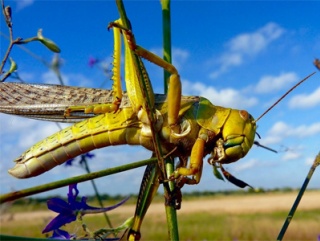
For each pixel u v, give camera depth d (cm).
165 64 5
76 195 6
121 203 6
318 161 5
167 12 6
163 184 5
